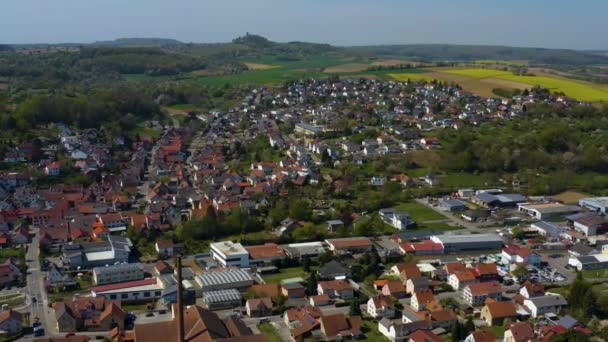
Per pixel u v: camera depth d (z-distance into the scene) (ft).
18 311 431.84
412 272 486.79
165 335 357.00
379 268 524.11
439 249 562.25
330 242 566.77
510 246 560.61
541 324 408.05
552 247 582.76
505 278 496.23
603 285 488.44
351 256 549.54
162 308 444.14
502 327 410.72
